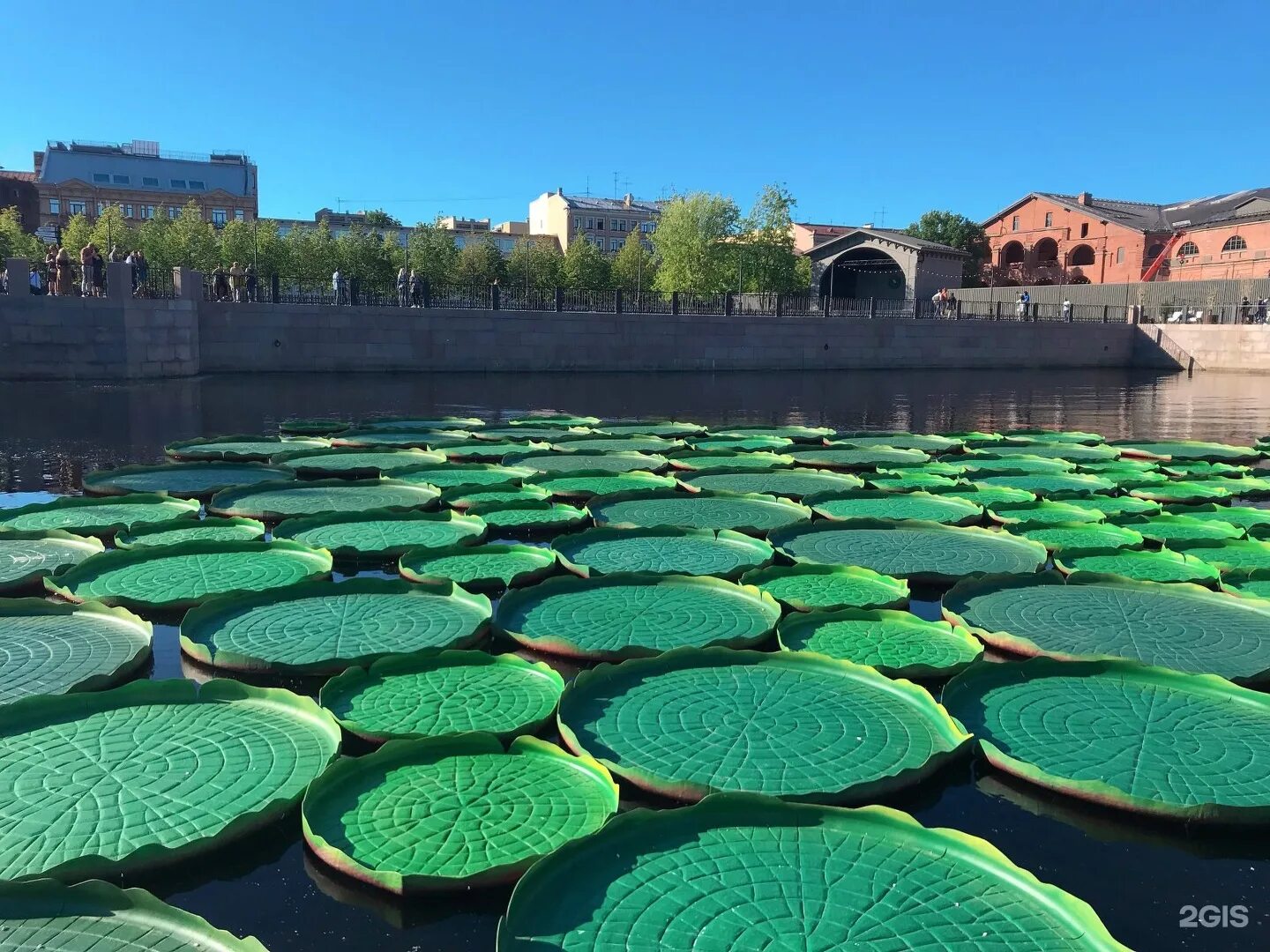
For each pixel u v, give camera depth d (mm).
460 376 20219
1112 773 2613
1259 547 5250
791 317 25234
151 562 4652
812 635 3768
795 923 1908
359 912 2070
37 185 66375
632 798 2531
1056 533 5594
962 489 6957
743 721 2920
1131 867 2287
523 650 3688
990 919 1931
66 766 2549
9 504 6285
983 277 60688
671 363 23594
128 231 41969
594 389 18109
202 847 2180
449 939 1989
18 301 15039
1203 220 51125
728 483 7195
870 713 2996
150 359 16500
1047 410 15297
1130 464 8383
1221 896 2178
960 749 2711
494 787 2473
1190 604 4242
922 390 19797
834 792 2455
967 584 4395
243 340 18812
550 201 85750
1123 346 30641
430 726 2840
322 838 2180
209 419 11414
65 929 1866
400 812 2344
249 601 4023
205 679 3303
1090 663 3365
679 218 45656
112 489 6441
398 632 3684
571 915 1940
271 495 6441
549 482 7082
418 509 6008
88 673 3217
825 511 6219
